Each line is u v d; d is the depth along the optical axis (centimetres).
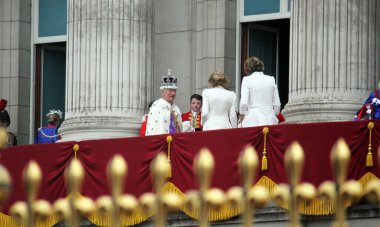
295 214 3256
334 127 6106
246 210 3253
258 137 6300
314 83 6956
